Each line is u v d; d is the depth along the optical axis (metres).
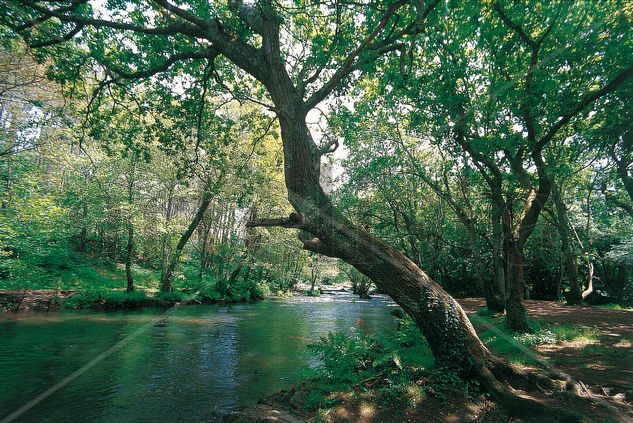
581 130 6.18
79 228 21.61
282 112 5.57
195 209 26.17
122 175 20.81
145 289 22.03
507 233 9.29
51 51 7.27
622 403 4.32
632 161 4.59
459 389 4.94
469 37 7.44
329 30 7.96
